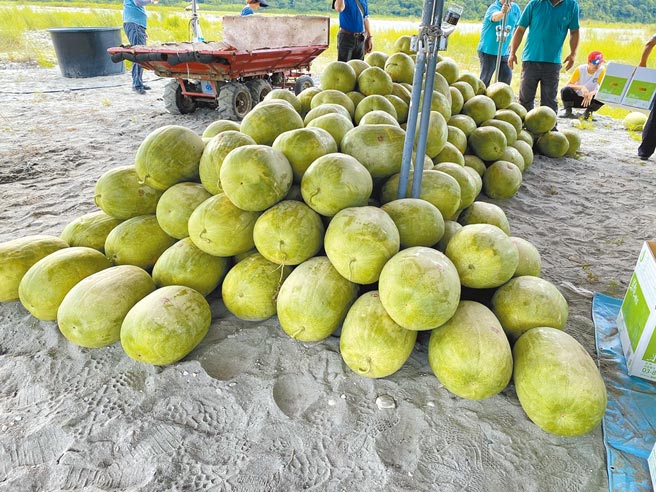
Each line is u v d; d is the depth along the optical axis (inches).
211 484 74.1
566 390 76.8
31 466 77.4
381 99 149.7
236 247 104.2
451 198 115.1
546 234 169.5
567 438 82.3
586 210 191.2
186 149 113.3
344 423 84.8
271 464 77.4
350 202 97.2
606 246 161.0
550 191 210.1
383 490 73.2
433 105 167.5
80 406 88.1
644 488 74.4
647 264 98.7
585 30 815.7
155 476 75.0
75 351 101.3
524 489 74.1
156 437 82.0
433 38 94.5
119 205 116.7
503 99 233.1
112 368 96.8
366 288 104.7
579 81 371.9
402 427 84.1
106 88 432.5
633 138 310.0
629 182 223.3
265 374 95.0
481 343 82.2
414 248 88.5
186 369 95.2
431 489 73.6
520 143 218.4
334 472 76.3
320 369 96.5
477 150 191.0
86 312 94.3
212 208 102.0
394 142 115.4
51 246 115.1
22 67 537.6
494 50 352.5
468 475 75.8
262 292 102.7
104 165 226.2
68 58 472.4
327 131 120.9
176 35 714.8
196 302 98.5
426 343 104.0
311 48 354.0
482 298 103.7
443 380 86.4
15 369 97.0
